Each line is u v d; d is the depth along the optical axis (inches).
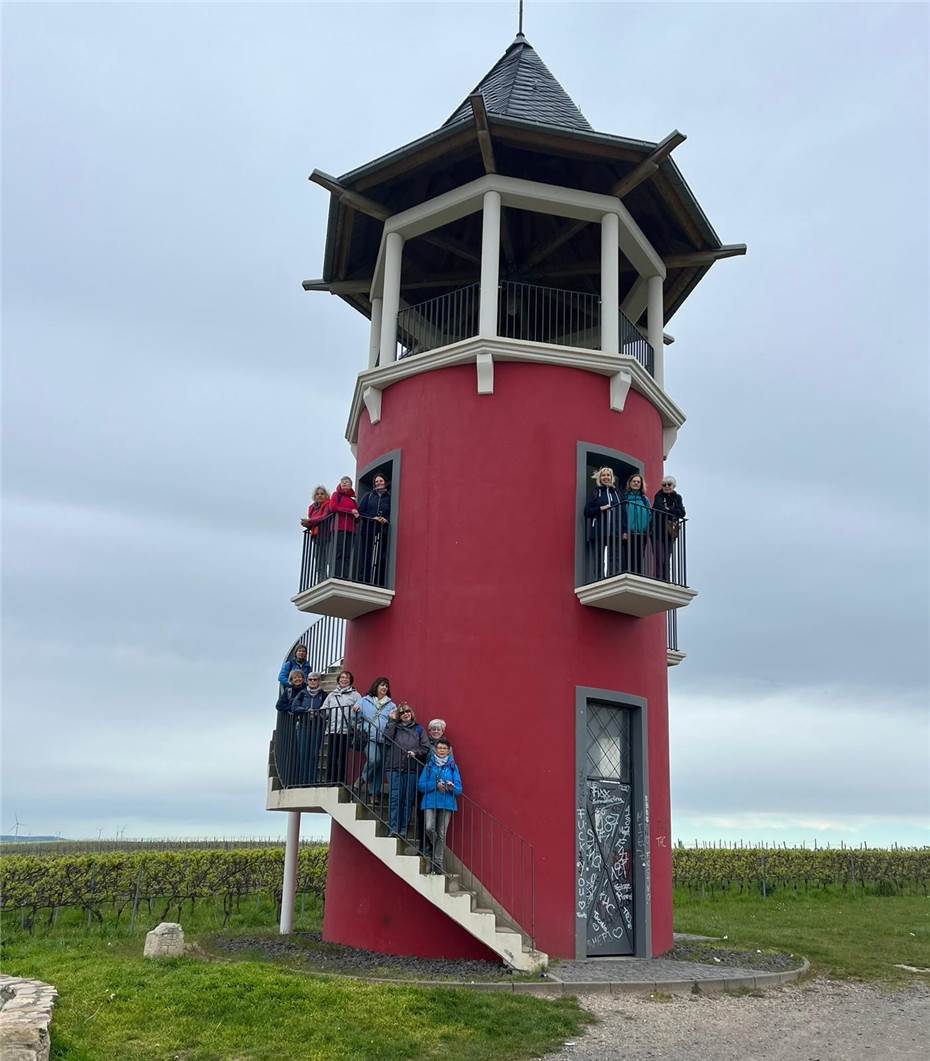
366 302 665.6
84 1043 283.7
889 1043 319.9
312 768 477.1
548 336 639.1
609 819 479.2
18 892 650.8
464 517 502.6
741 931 626.5
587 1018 329.7
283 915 573.0
